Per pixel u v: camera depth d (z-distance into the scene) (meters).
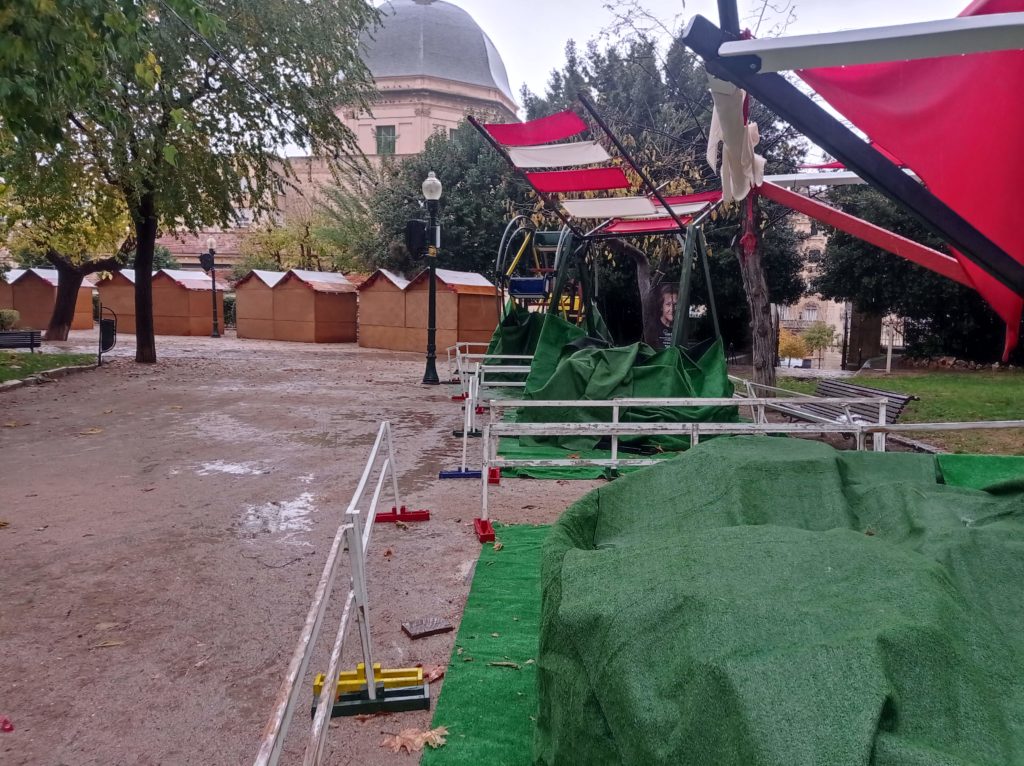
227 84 15.41
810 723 1.70
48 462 8.08
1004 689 1.91
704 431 6.67
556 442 9.32
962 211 2.93
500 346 14.77
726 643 1.98
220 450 8.84
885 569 2.26
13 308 30.62
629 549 2.65
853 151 2.71
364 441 9.51
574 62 23.89
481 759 2.96
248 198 17.86
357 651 3.90
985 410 11.82
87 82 6.82
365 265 30.78
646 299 17.30
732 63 2.48
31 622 4.22
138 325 18.23
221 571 5.00
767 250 21.44
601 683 2.21
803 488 3.22
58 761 3.01
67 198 15.51
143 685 3.59
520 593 4.61
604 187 9.94
